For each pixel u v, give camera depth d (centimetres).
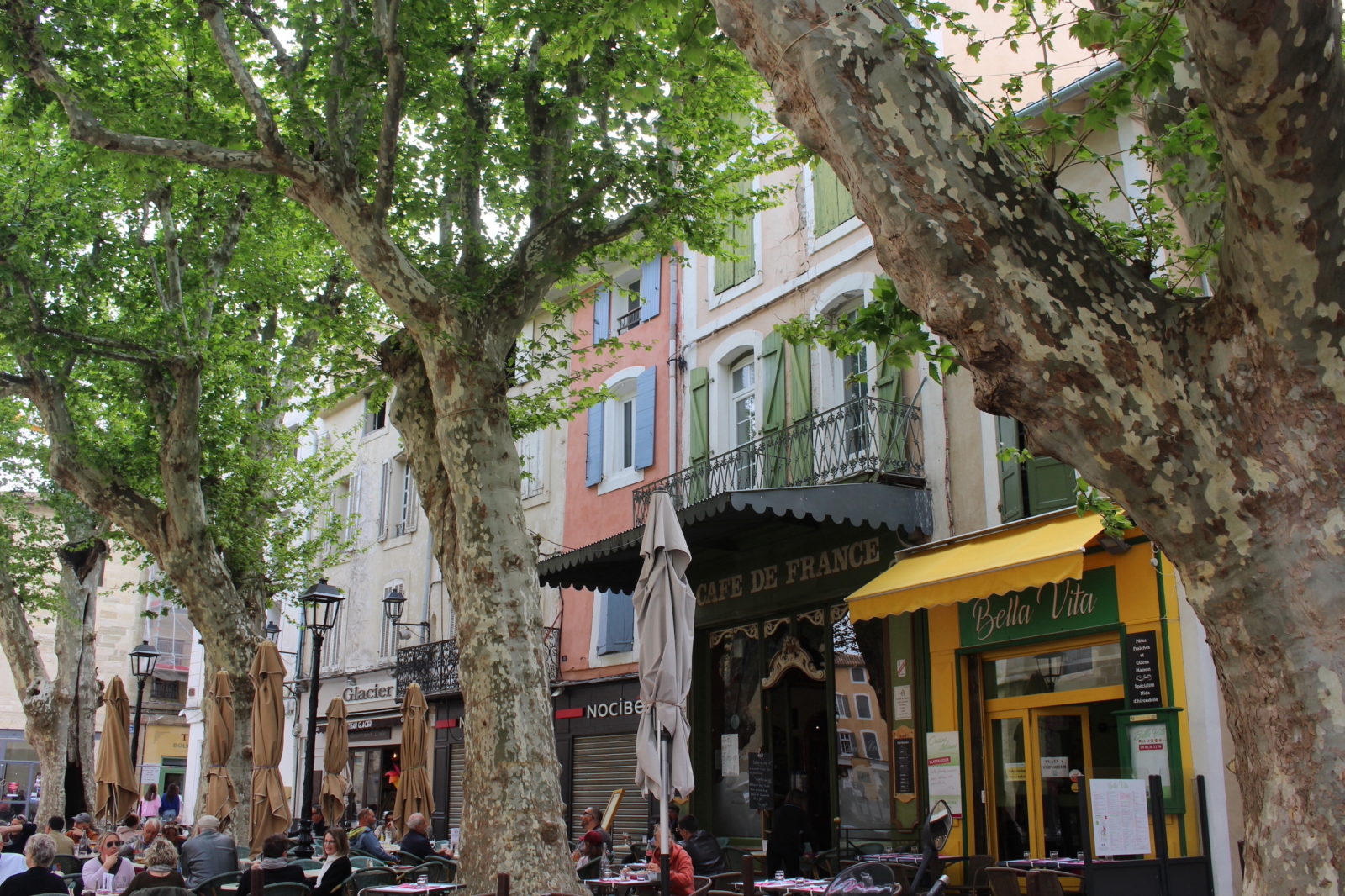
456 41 1266
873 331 827
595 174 1320
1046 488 1265
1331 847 407
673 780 928
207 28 1304
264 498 1912
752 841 1589
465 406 1151
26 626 2202
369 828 1412
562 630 2098
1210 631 461
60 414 1688
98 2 1245
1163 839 920
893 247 504
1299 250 422
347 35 1190
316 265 1769
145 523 1666
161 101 1244
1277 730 430
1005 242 483
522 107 1371
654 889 1041
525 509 2291
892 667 1406
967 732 1309
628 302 2144
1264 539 437
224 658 1645
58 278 1555
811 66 524
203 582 1645
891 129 505
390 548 2722
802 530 1540
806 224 1698
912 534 1388
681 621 975
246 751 1647
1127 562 1156
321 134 1187
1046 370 475
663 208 1330
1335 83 403
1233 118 414
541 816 1040
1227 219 446
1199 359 457
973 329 485
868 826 1410
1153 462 459
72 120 1082
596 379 2136
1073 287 478
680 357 1927
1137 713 1109
